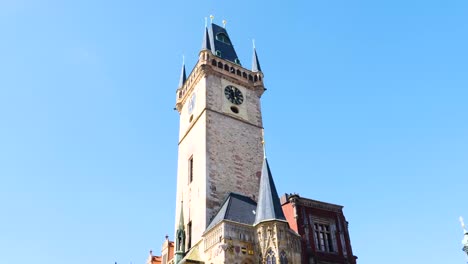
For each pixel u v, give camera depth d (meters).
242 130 59.22
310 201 51.12
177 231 52.00
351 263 49.25
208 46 64.00
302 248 46.34
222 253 41.47
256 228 43.88
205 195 50.56
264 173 47.94
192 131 59.97
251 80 65.75
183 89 68.06
